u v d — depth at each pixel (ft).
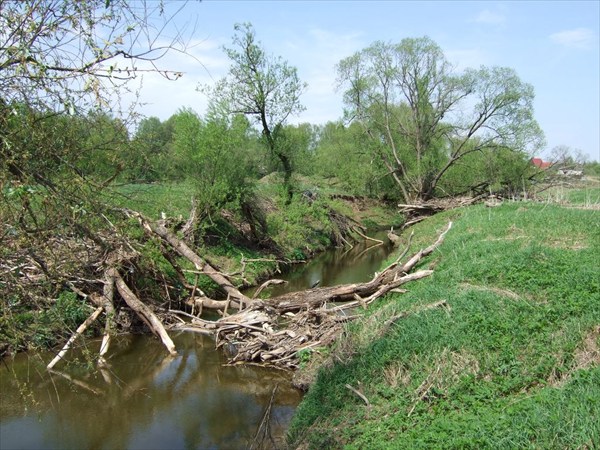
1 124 14.30
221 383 37.09
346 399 28.66
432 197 129.29
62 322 21.09
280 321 45.14
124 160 21.88
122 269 48.34
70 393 35.40
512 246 44.42
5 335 18.48
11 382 36.45
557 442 20.40
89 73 14.43
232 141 71.77
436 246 53.31
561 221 52.01
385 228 134.51
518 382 25.77
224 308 49.93
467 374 26.96
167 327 47.80
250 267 71.36
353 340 34.14
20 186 13.80
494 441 21.24
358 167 132.98
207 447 28.50
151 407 33.55
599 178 182.09
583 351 26.99
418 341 30.71
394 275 48.19
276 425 30.50
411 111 133.80
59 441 29.27
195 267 55.36
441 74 123.34
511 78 112.57
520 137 114.62
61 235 17.81
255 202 86.17
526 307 31.68
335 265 85.81
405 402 26.35
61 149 16.33
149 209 57.98
